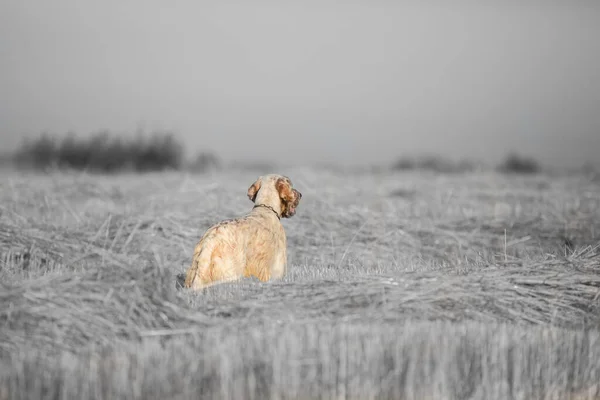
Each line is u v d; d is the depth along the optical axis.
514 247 23.41
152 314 12.71
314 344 11.09
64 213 24.94
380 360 10.88
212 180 37.38
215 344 11.15
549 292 14.47
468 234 24.66
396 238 23.91
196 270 14.69
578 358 11.52
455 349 11.24
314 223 24.78
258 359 10.70
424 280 14.41
